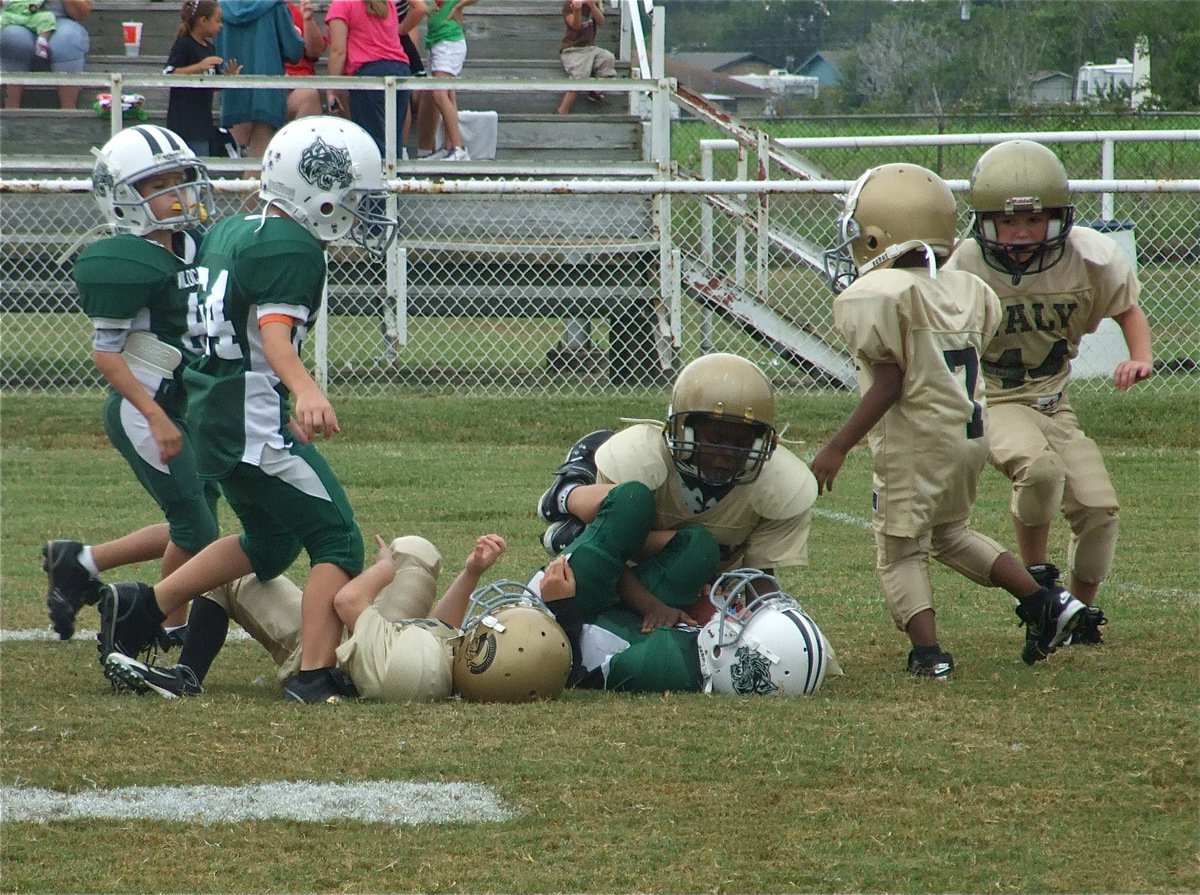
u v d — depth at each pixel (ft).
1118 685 54.34
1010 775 43.04
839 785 42.27
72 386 147.74
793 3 408.67
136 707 50.65
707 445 52.54
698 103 152.15
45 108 169.27
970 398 55.72
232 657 62.03
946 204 56.59
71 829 39.29
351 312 146.51
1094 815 39.96
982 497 105.50
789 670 52.31
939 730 47.62
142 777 43.19
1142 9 260.83
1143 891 35.06
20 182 122.52
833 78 412.16
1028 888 35.19
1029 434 61.46
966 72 280.31
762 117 241.96
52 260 148.05
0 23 162.71
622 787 42.11
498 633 51.44
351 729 47.78
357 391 142.00
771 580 55.52
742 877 35.86
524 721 48.70
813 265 155.43
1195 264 166.81
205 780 42.96
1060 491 61.16
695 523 55.26
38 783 42.70
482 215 148.36
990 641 63.87
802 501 55.06
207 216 57.41
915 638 56.90
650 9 186.60
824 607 71.46
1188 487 106.52
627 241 147.74
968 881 35.58
